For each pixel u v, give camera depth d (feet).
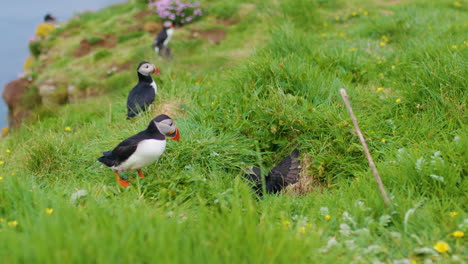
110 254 9.09
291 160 18.02
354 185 15.12
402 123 18.85
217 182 15.90
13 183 13.26
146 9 56.34
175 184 15.38
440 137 17.37
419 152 15.71
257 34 40.86
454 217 12.03
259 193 16.72
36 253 8.96
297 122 19.36
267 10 40.60
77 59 47.34
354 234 12.00
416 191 13.87
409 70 23.70
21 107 43.37
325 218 12.84
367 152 12.76
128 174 17.24
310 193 16.60
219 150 18.37
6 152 22.50
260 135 19.65
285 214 13.17
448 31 29.63
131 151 15.30
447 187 13.39
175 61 35.94
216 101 21.94
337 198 14.42
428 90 19.10
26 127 26.37
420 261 10.87
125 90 31.07
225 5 49.85
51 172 18.16
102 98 34.86
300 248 10.10
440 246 10.82
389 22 32.91
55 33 57.06
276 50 26.78
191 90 24.79
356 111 19.95
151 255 9.23
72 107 33.55
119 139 19.53
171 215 12.69
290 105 19.84
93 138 22.33
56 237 9.36
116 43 49.47
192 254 9.70
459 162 14.29
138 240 9.94
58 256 8.77
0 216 12.17
